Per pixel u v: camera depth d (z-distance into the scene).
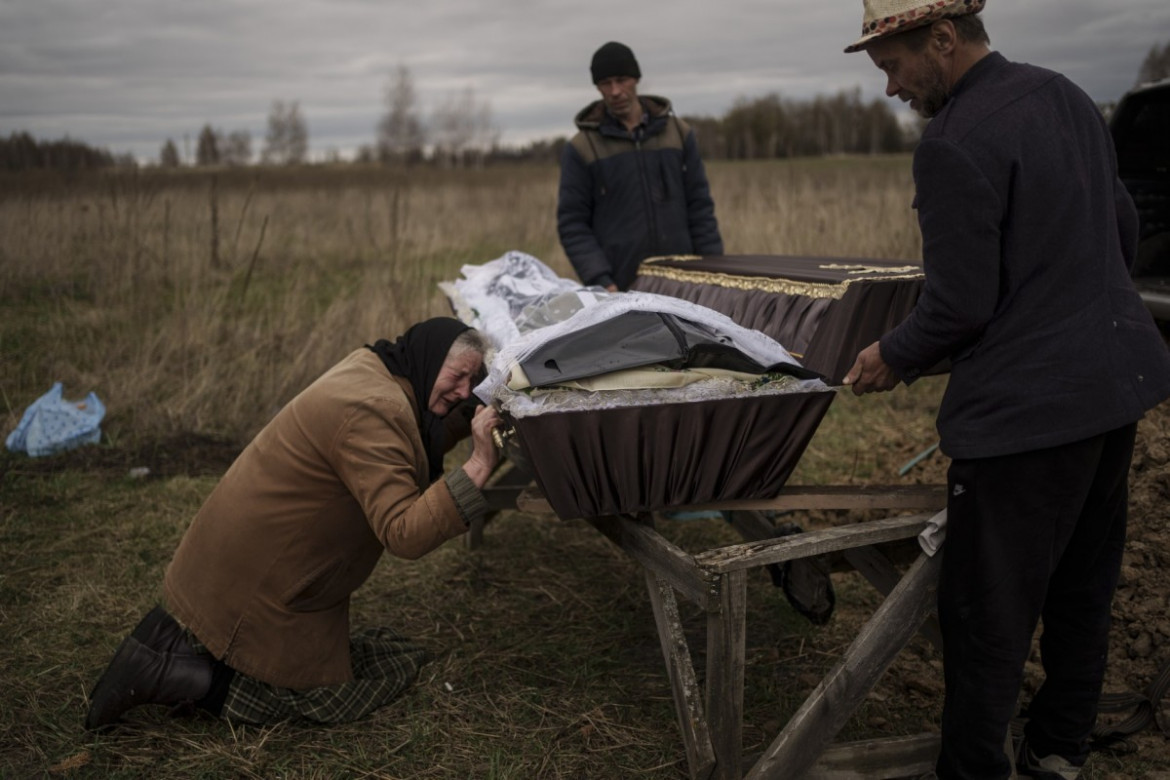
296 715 2.67
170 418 5.42
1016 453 1.90
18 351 6.68
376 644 2.96
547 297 3.16
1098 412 1.87
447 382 2.55
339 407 2.44
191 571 2.60
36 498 4.39
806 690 2.87
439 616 3.40
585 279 4.30
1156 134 4.11
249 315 7.42
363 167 33.00
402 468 2.44
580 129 4.37
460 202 15.87
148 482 4.65
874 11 1.95
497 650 3.13
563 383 2.09
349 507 2.54
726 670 2.09
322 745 2.58
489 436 2.33
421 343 2.58
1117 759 2.44
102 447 5.07
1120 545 2.17
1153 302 3.64
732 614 2.07
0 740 2.57
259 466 2.55
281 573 2.54
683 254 4.36
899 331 2.02
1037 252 1.87
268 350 6.36
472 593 3.58
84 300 8.45
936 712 2.72
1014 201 1.86
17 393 5.84
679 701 2.23
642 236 4.30
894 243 8.41
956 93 1.96
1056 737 2.22
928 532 2.15
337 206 15.41
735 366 2.16
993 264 1.86
